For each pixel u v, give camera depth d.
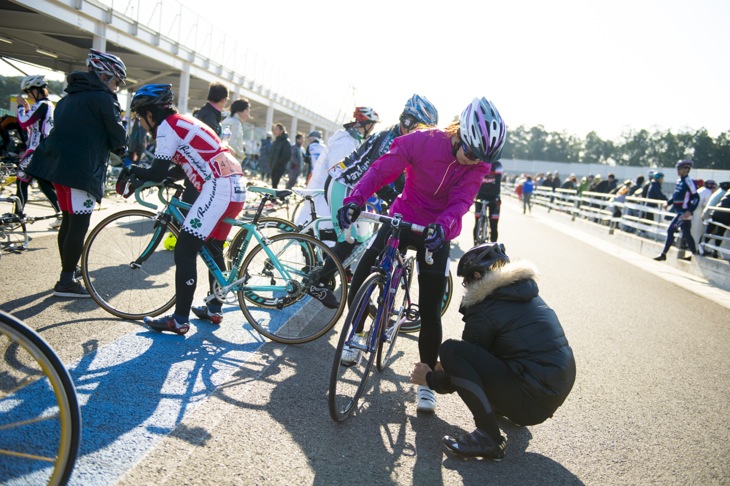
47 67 29.11
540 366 2.74
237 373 3.37
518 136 140.88
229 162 3.79
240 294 3.99
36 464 1.85
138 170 3.73
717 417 3.66
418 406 3.19
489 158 2.96
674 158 116.44
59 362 1.82
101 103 4.04
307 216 5.34
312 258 4.02
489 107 2.95
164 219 4.07
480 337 2.85
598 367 4.45
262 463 2.45
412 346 4.39
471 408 2.77
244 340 3.96
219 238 3.96
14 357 1.82
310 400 3.15
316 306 4.73
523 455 2.87
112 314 4.00
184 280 3.72
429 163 3.22
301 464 2.48
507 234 14.48
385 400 3.34
